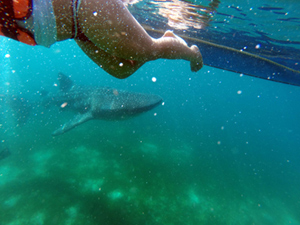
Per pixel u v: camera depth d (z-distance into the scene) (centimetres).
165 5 636
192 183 836
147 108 809
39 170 744
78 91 927
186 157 1099
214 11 608
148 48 76
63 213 552
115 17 63
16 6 51
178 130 1639
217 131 1938
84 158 870
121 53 72
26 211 548
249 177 1034
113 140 1112
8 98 1157
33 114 1384
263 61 319
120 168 825
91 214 561
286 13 540
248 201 810
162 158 1005
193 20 695
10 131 1047
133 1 654
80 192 642
